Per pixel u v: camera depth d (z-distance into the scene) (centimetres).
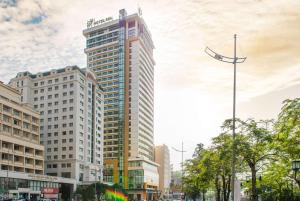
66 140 12938
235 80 2900
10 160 9669
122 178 16812
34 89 13788
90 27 19288
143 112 18538
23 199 8500
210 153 5034
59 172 12769
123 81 17988
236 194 2467
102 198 11275
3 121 9925
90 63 18950
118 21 18525
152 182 17988
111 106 18012
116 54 18375
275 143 3544
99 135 14762
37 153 11138
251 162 3912
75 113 12975
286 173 3769
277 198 5191
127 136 17462
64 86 13325
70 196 12000
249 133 3844
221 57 2870
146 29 19400
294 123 3125
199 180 5953
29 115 11194
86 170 13288
